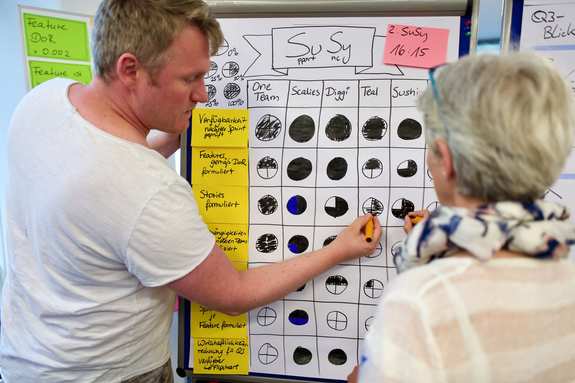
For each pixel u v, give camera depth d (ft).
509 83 1.71
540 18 3.28
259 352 3.68
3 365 3.18
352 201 3.45
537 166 1.67
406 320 1.71
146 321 3.00
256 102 3.51
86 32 4.76
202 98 2.92
